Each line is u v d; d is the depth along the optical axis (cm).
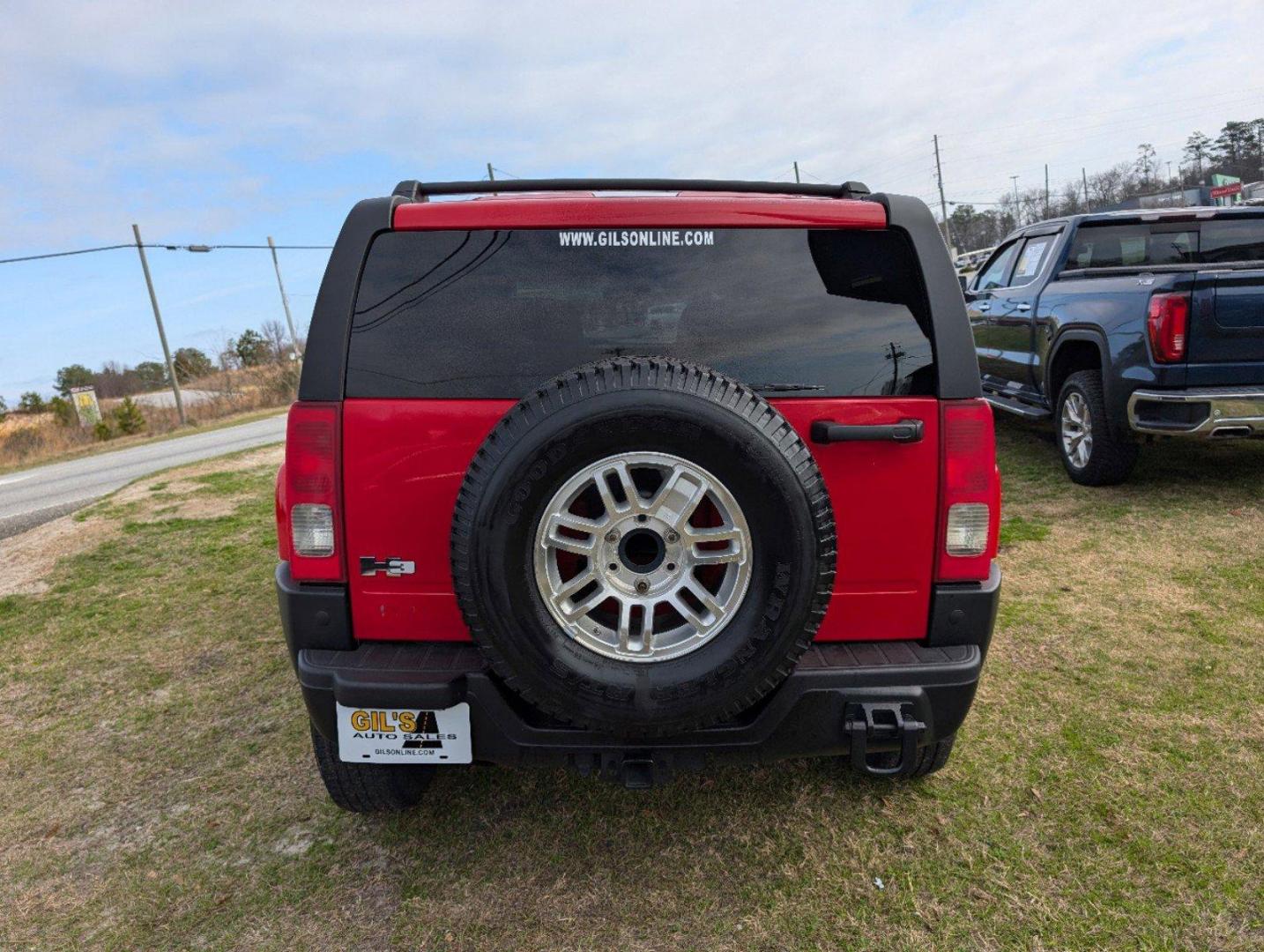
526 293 207
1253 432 480
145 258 3120
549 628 187
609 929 213
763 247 209
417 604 211
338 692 202
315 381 204
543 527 184
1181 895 215
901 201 211
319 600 211
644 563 198
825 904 218
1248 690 314
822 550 186
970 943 203
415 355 205
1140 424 505
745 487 182
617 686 186
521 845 247
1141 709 305
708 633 188
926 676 206
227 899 230
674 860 238
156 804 279
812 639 190
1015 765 275
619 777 206
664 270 208
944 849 238
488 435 183
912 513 211
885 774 212
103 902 231
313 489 205
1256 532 473
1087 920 209
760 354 209
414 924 217
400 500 205
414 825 259
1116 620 379
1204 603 390
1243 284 473
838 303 210
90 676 385
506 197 244
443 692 200
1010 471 639
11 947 214
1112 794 257
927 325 209
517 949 207
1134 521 505
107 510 771
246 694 361
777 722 205
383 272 206
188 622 451
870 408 206
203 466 1055
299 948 211
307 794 281
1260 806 248
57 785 292
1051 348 599
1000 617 388
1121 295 515
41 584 535
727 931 211
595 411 177
